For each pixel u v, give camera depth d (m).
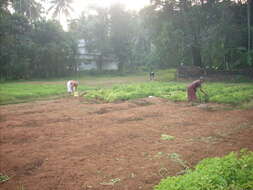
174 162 6.18
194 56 33.06
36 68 39.56
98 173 5.74
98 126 9.90
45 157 6.82
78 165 6.22
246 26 29.00
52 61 40.09
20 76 37.91
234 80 27.75
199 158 6.36
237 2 30.17
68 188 5.14
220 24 27.75
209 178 4.11
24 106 15.00
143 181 5.30
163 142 7.72
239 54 27.92
